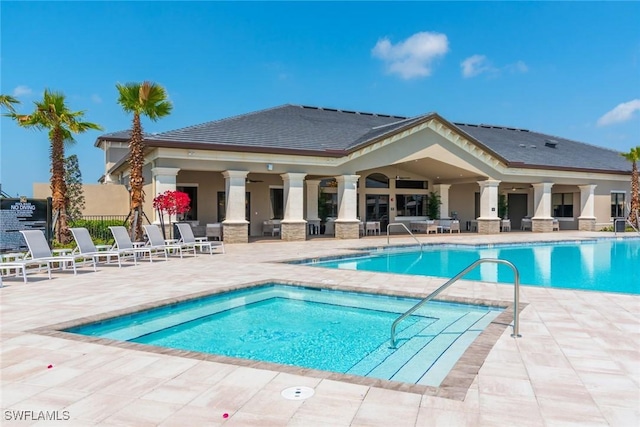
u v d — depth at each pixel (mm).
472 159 23422
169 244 14844
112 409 3379
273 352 5695
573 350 4797
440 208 27266
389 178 26438
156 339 6242
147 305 6965
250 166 18516
